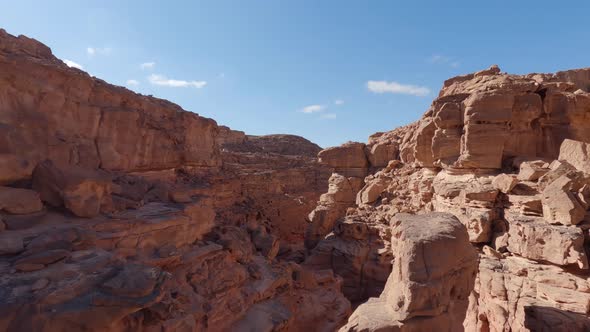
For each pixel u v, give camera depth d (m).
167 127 13.98
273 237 14.63
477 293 13.40
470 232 14.16
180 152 14.69
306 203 32.34
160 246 8.62
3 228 6.43
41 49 10.17
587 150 13.38
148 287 5.39
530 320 10.33
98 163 10.24
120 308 5.03
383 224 19.48
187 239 9.82
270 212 27.11
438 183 17.48
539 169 13.65
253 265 11.70
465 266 7.23
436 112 18.55
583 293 10.19
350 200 25.95
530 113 15.55
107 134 10.74
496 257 13.08
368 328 6.61
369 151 27.09
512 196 13.52
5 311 4.48
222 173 20.48
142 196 10.52
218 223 14.35
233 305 9.37
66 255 5.95
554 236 11.06
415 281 6.68
